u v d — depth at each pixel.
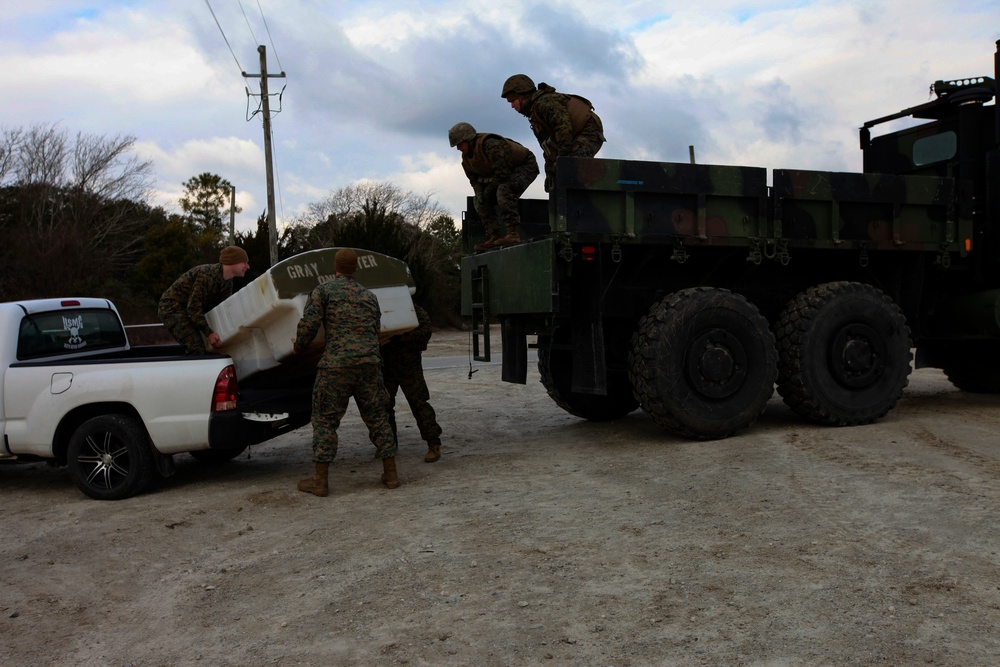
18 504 6.07
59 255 32.06
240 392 7.07
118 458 6.11
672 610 3.43
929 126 8.89
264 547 4.62
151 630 3.56
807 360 7.21
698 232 6.87
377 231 31.52
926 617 3.23
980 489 5.02
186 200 56.78
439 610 3.56
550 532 4.61
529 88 7.40
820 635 3.12
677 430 6.89
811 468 5.77
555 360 8.53
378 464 6.91
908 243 7.66
